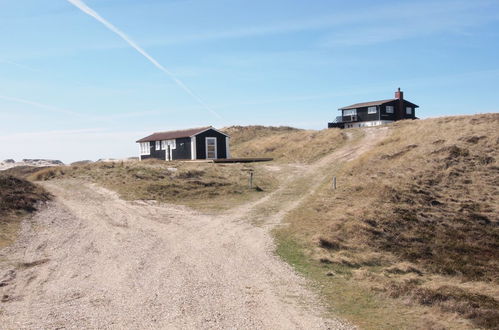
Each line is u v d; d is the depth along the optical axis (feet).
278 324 42.78
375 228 84.23
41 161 298.35
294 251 71.87
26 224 85.92
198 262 65.31
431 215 93.91
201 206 109.50
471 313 47.60
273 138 235.81
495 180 111.24
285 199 115.44
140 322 42.65
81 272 60.59
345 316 45.80
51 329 40.60
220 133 189.78
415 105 265.13
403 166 125.39
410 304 50.42
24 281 56.65
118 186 126.72
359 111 263.90
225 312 45.78
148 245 74.90
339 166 151.53
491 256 76.54
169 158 194.49
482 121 154.20
